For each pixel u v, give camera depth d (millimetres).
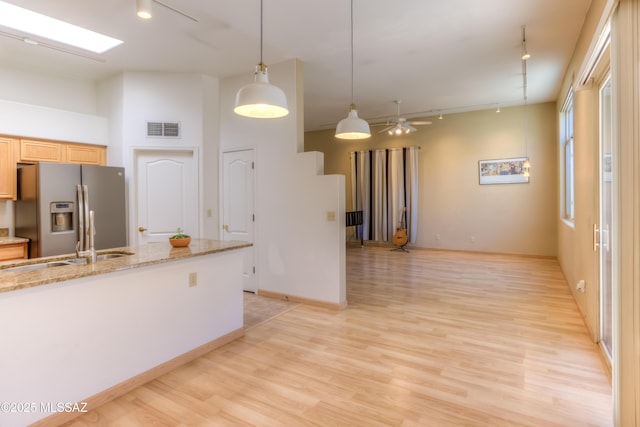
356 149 9109
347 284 5195
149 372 2547
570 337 3211
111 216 4516
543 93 6281
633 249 1876
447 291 4781
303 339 3262
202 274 2986
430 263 6703
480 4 3238
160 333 2639
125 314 2410
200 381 2529
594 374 2555
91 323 2221
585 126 3492
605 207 2914
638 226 1866
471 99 6617
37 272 2145
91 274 2174
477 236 7730
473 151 7699
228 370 2689
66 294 2102
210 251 2998
